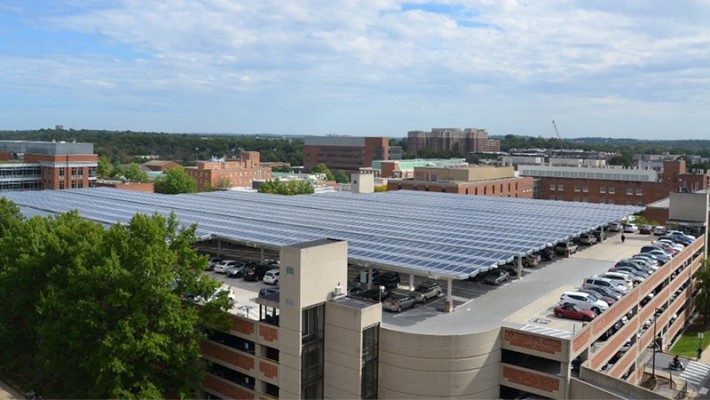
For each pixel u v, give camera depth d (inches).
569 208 4180.6
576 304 1982.0
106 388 1738.4
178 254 1945.1
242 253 3154.5
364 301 1790.1
